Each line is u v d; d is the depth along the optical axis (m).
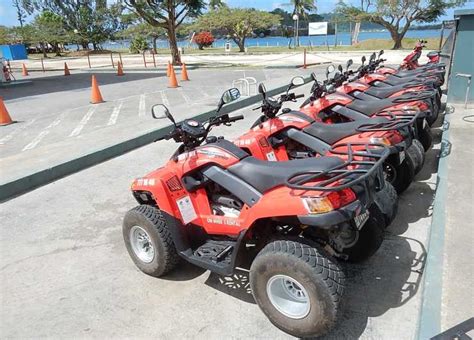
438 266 2.93
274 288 2.54
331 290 2.29
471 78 7.70
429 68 7.64
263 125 4.39
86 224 4.42
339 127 4.12
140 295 3.15
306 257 2.33
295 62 23.39
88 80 18.67
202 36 49.16
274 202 2.50
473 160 4.95
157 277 3.36
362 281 3.11
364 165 2.80
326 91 5.60
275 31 58.81
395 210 3.41
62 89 15.72
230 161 2.98
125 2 22.33
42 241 4.09
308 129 4.20
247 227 2.63
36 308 3.07
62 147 7.08
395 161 4.05
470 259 2.99
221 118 3.32
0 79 17.66
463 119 6.89
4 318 2.97
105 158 6.74
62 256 3.79
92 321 2.89
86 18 53.69
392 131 3.83
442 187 4.22
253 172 2.85
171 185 3.12
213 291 3.15
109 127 8.50
